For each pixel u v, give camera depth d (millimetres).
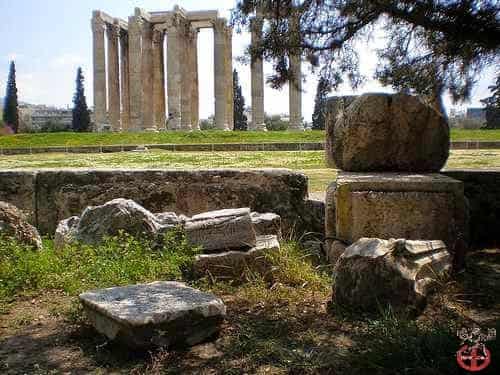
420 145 7438
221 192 8477
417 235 5957
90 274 6211
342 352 4199
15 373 4035
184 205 8625
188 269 6277
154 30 65125
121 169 8992
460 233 6117
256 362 4090
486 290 5566
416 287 4902
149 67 62750
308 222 8258
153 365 4047
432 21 7207
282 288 5797
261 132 49062
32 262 6363
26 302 5691
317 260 6965
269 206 8344
